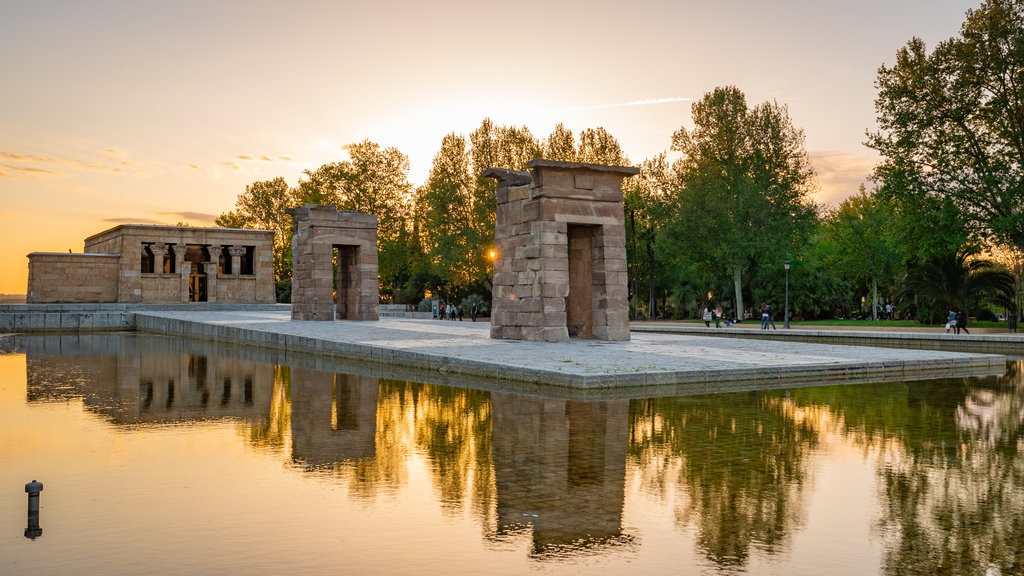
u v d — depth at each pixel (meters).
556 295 29.86
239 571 6.26
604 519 7.78
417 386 19.44
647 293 82.75
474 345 27.38
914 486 9.14
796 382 20.17
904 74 50.41
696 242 65.38
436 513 8.02
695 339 32.41
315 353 30.86
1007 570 6.30
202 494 8.79
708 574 6.20
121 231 67.06
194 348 35.62
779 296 71.00
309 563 6.46
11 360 28.64
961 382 20.75
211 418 14.57
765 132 64.25
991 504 8.35
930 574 6.21
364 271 50.06
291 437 12.49
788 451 11.15
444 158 71.44
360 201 77.12
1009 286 49.59
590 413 14.62
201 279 73.44
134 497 8.66
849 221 80.62
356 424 13.70
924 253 51.25
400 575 6.18
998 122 48.19
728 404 15.84
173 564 6.42
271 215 93.56
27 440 12.27
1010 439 12.13
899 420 13.95
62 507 8.24
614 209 31.20
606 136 71.75
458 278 71.12
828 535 7.24
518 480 9.43
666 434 12.45
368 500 8.52
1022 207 47.25
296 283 50.84
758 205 62.81
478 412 14.87
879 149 51.31
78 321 53.31
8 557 6.58
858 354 25.20
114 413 15.28
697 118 66.19
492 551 6.79
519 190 31.14
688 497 8.59
